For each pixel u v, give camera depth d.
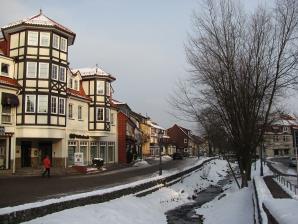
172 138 116.81
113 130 51.75
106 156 48.97
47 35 35.41
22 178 28.81
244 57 21.20
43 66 34.97
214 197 26.91
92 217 14.40
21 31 35.16
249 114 21.89
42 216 12.77
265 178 27.97
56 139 37.53
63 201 14.12
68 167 36.34
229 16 21.53
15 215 11.45
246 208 17.28
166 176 27.44
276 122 28.59
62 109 36.44
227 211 17.84
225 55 21.19
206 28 21.55
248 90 21.33
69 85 41.22
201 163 47.34
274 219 7.96
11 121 33.47
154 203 21.69
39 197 17.78
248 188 22.48
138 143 70.31
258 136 23.72
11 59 34.50
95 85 45.22
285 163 68.38
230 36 21.19
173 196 25.08
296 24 20.64
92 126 44.72
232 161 70.12
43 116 34.41
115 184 24.77
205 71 21.78
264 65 21.11
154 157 80.62
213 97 22.50
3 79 32.94
